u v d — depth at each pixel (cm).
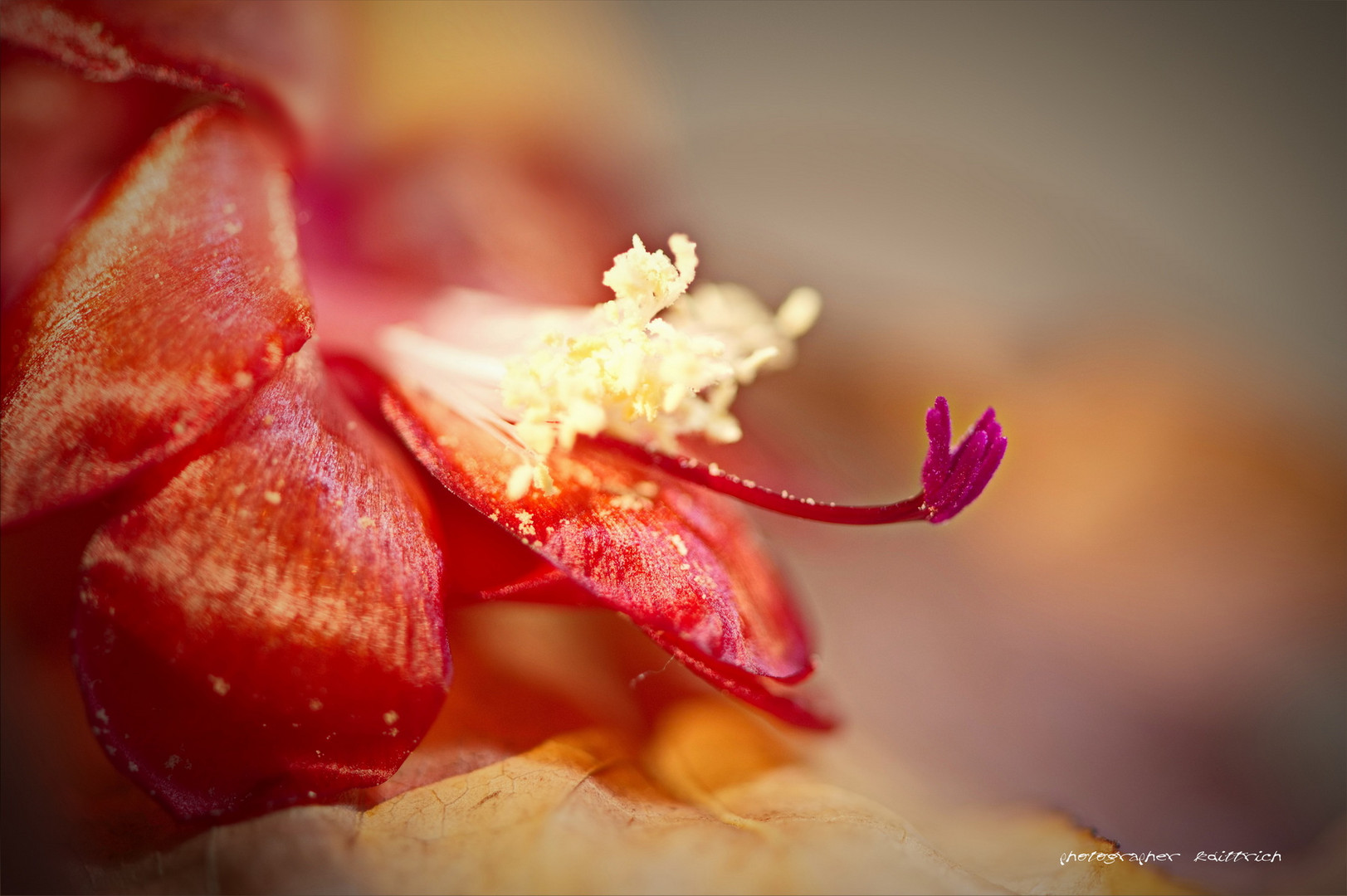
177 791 7
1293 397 10
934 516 7
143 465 7
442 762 7
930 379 10
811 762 8
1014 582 9
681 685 8
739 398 9
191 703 7
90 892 7
